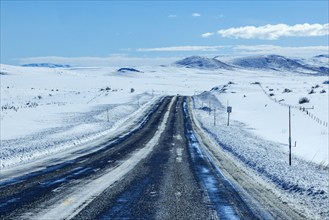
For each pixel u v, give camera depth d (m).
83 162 18.23
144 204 10.36
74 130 32.91
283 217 9.31
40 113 48.62
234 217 9.22
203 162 18.44
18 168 16.58
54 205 10.17
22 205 10.17
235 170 16.36
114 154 21.03
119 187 12.57
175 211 9.69
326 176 15.03
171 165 17.36
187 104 67.75
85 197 11.12
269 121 44.81
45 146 23.69
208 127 37.94
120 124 40.59
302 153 25.03
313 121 42.28
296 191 12.30
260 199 11.16
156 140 27.86
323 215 9.52
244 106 63.94
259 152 21.72
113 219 8.92
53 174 15.02
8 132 31.62
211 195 11.54
